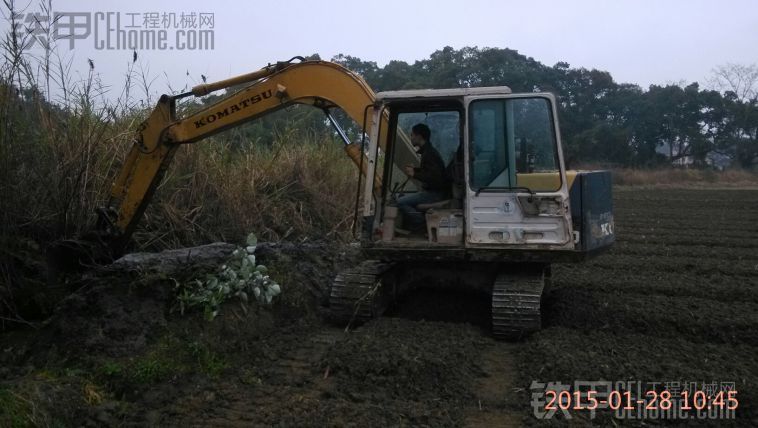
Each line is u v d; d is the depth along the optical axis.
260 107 7.29
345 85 7.16
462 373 5.43
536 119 6.59
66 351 5.38
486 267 7.16
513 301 6.40
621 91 43.09
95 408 4.65
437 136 7.14
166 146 7.22
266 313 6.65
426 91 6.74
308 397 5.08
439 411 4.77
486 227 6.60
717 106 44.38
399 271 7.54
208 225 8.83
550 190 6.49
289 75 7.27
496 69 32.97
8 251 6.47
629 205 23.89
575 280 9.15
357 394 5.08
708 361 5.70
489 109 6.66
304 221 10.34
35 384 4.69
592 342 6.21
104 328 5.50
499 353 6.16
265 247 7.62
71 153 7.36
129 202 7.27
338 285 6.94
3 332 6.32
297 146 11.56
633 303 7.43
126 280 5.88
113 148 8.19
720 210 21.73
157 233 8.26
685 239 13.88
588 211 6.71
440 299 7.65
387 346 5.77
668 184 37.97
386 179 7.19
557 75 39.62
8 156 6.54
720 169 43.47
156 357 5.38
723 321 6.77
